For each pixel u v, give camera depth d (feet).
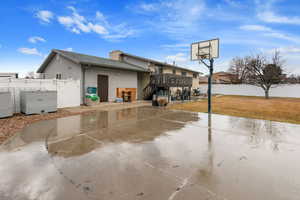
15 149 10.42
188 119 21.09
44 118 20.40
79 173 7.59
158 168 8.18
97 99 33.76
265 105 36.09
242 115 24.06
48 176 7.28
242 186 6.66
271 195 6.09
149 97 49.11
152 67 51.70
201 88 91.35
